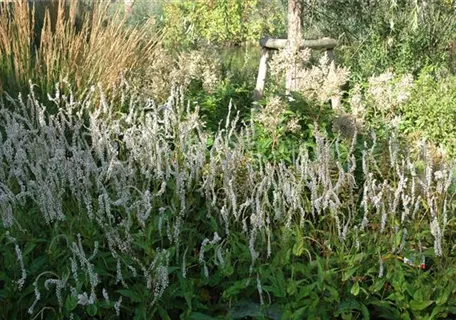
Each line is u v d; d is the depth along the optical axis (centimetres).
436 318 322
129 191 362
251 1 1147
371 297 330
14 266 325
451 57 935
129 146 390
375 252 341
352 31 943
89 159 351
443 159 426
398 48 912
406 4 873
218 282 345
